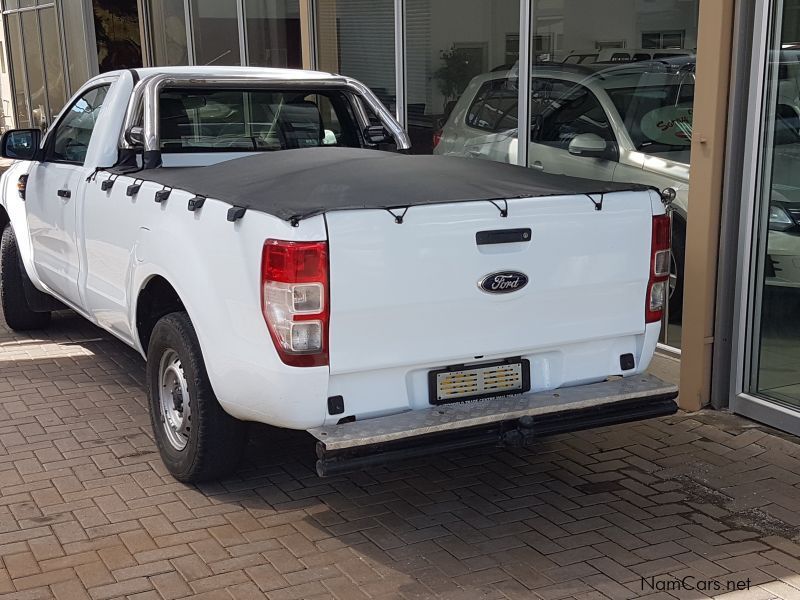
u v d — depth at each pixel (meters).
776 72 5.19
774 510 4.43
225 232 4.05
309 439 5.37
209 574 3.88
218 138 5.83
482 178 4.43
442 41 7.95
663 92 6.03
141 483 4.77
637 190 4.34
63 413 5.79
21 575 3.88
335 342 3.80
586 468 4.95
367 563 3.97
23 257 7.05
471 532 4.25
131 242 4.98
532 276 4.11
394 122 6.14
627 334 4.43
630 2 6.19
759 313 5.47
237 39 11.37
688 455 5.09
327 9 9.45
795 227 5.20
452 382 4.11
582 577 3.84
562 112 6.84
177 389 4.71
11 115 20.89
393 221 3.80
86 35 16.20
